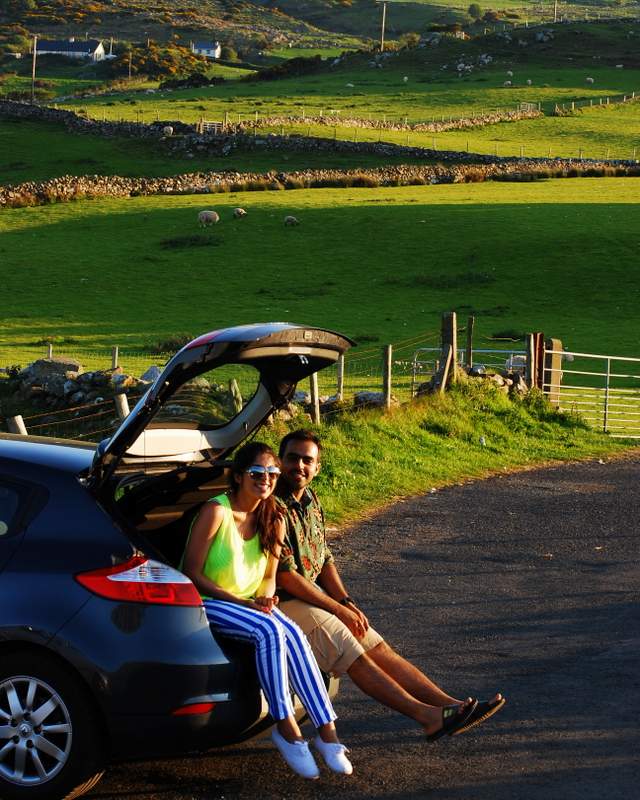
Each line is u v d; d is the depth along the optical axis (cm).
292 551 686
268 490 652
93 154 10906
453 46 19675
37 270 6094
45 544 575
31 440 675
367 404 2166
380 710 757
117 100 15738
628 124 13212
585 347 4497
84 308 5275
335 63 19375
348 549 1278
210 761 653
